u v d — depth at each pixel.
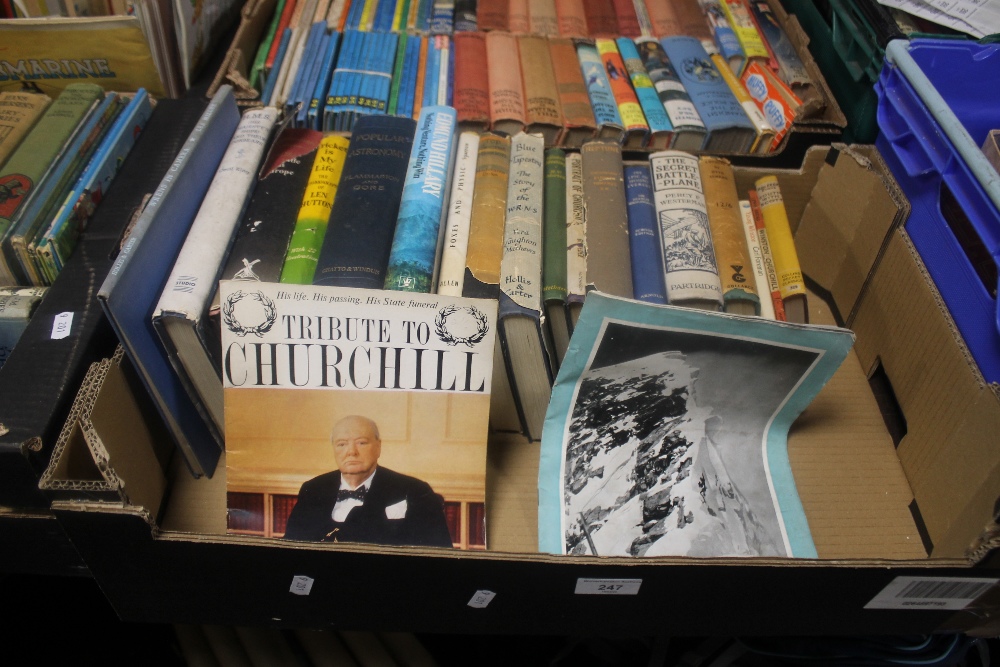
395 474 0.69
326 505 0.69
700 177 0.86
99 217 0.76
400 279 0.67
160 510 0.73
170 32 0.95
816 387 0.74
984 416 0.65
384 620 0.67
